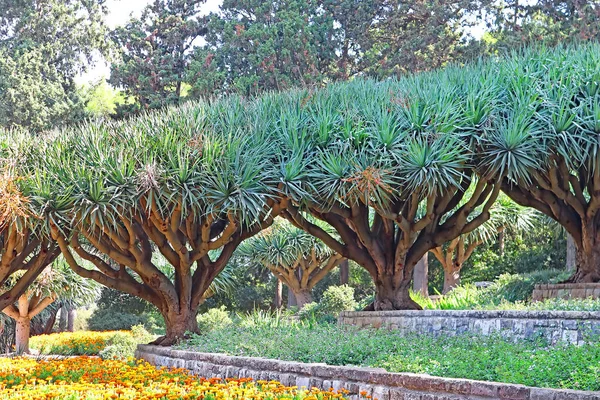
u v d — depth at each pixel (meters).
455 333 14.45
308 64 36.00
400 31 37.59
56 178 16.17
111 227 16.98
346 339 13.95
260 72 35.88
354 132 16.53
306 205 16.97
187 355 14.70
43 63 39.03
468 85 17.19
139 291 17.72
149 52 39.00
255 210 16.25
